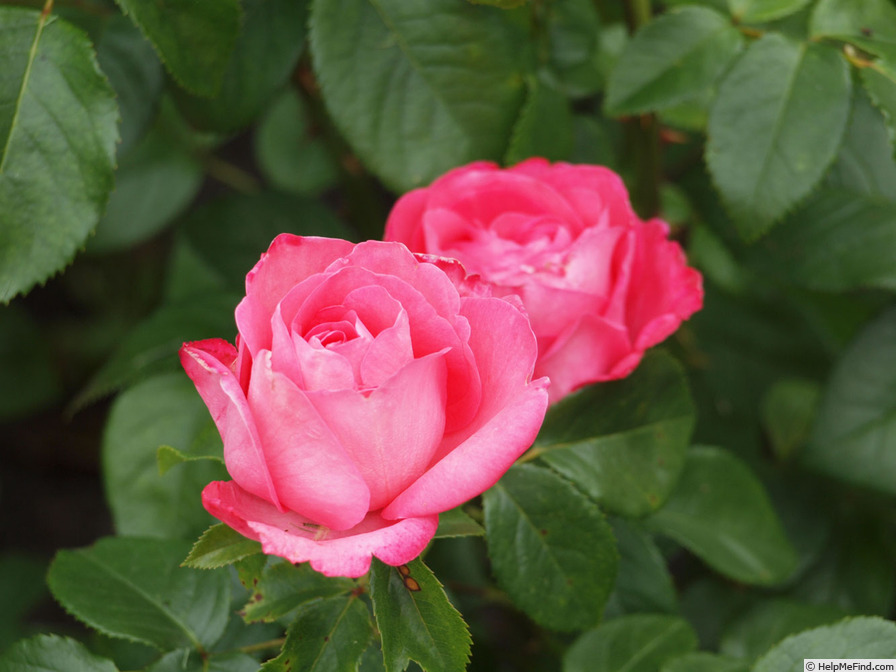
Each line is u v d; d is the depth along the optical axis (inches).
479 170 18.9
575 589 18.3
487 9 19.8
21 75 17.6
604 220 18.7
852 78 19.4
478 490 15.9
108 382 20.9
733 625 20.9
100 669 17.8
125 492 20.5
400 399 15.8
